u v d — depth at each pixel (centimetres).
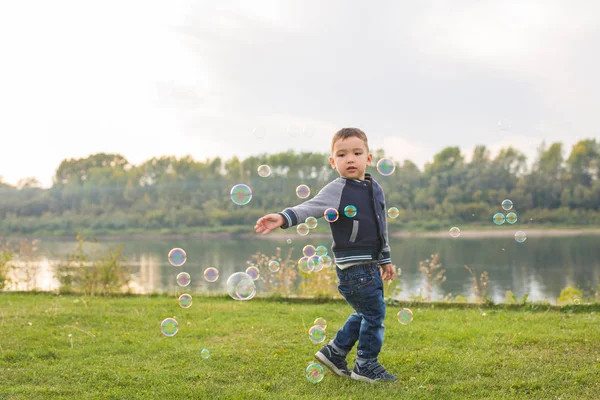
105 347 408
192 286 1252
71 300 657
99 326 485
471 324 481
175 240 3359
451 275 1603
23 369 356
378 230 318
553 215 3381
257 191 3734
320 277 701
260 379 331
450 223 3256
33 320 502
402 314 384
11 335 443
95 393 309
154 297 696
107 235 3669
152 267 1834
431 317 522
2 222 3862
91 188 4250
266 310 570
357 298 314
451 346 402
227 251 2530
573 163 3478
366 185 326
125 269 786
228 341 425
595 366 339
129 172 4384
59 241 3394
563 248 2505
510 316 527
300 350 393
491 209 3347
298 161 3438
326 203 312
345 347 329
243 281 357
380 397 294
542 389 302
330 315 534
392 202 3378
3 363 367
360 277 313
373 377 320
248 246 2806
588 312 558
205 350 376
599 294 784
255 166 3966
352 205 314
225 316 532
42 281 978
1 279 792
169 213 3862
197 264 1945
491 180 3478
